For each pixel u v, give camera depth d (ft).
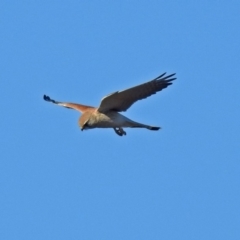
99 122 63.72
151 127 63.77
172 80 61.67
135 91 61.72
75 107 66.80
